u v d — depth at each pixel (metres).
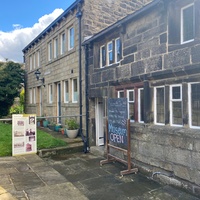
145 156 5.71
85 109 8.93
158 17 5.27
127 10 10.48
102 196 4.52
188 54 4.48
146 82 5.63
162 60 5.13
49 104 13.27
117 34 7.00
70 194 4.42
